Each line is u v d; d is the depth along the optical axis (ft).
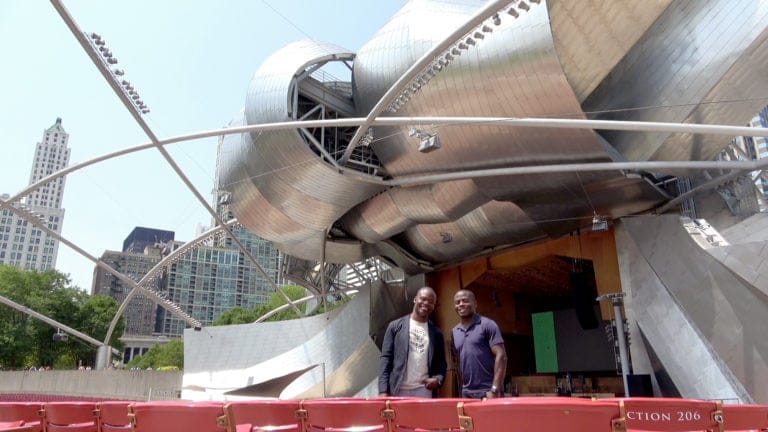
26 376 148.77
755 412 12.64
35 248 473.67
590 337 95.76
